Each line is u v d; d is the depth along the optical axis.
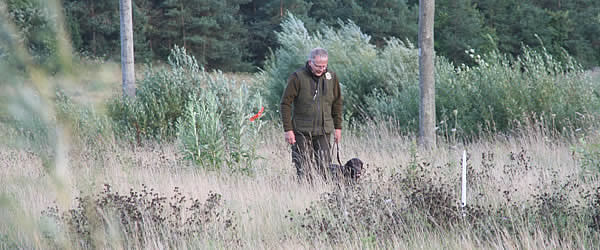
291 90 22.47
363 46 50.75
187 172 25.72
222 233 15.94
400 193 18.64
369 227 15.99
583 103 36.09
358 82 46.94
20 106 8.15
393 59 48.06
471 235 15.57
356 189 19.23
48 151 8.93
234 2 145.75
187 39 132.38
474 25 142.12
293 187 21.75
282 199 19.89
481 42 141.50
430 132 31.31
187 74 44.09
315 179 21.64
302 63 49.34
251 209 18.69
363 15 138.75
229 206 19.03
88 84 8.41
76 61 8.30
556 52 146.50
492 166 23.34
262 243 15.45
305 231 16.09
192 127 27.52
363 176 21.28
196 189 21.81
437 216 16.48
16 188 12.59
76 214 14.78
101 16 118.06
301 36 51.84
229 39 141.00
